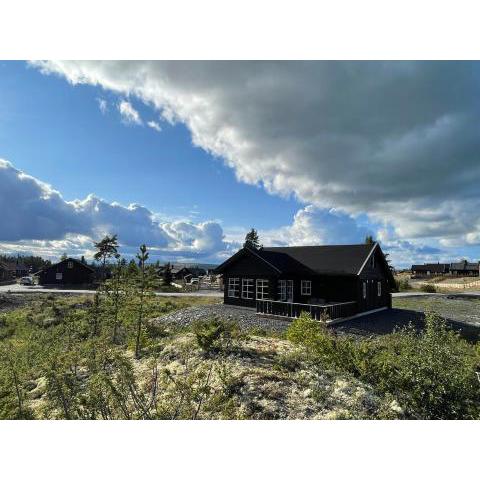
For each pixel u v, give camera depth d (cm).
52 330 1759
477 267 9962
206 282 6894
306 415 570
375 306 2388
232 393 631
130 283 1170
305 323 1138
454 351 700
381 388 689
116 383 629
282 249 2786
